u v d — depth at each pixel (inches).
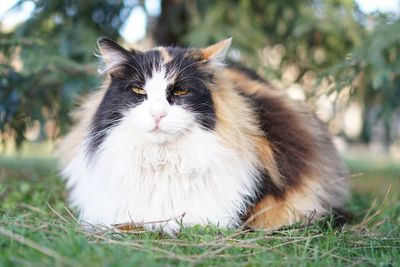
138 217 32.7
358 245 31.3
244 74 38.4
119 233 30.9
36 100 45.8
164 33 55.9
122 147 32.1
